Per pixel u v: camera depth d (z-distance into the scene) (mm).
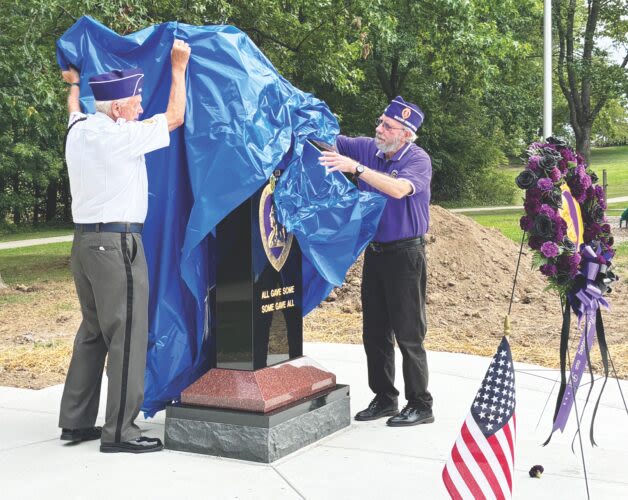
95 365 4406
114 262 4051
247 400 4109
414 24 18031
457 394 5477
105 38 4379
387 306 4770
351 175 4891
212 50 4113
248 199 4168
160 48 4281
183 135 4207
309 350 7059
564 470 4004
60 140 26141
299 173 4395
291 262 4582
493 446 3203
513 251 11500
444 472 3217
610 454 4262
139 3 10297
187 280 4172
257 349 4238
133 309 4109
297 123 4367
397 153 4703
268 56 14422
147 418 4797
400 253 4656
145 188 4168
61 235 25922
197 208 3957
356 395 5504
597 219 3898
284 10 14359
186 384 4523
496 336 8031
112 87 4043
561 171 3682
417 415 4770
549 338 7871
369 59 25922
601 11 29781
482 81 19328
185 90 4066
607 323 8578
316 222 4391
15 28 11133
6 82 11484
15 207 29938
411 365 4719
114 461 4066
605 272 3738
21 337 8016
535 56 29438
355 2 14203
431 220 11297
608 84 29312
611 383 5836
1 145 25250
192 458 4117
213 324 4516
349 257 4512
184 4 11516
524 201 3580
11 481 3783
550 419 4914
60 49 4430
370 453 4211
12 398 5453
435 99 31250
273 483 3756
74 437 4379
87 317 4324
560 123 37625
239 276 4207
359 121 29047
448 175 36188
